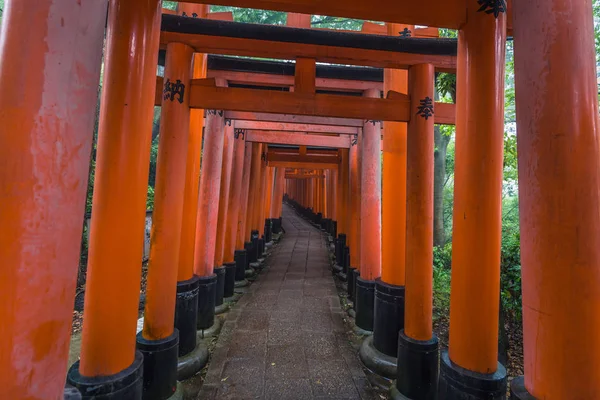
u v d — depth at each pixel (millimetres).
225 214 7219
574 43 1614
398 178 4867
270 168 16047
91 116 1419
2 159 1240
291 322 6355
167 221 3982
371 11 2867
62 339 1364
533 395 1709
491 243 2803
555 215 1623
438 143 10555
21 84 1252
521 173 1776
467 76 2893
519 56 1774
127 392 2811
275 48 4230
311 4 2865
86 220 9062
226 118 6973
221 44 4188
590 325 1591
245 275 9531
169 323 3994
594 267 1594
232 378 4426
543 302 1668
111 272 2822
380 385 4375
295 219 26344
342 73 6902
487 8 2809
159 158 4070
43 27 1274
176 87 4109
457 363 2912
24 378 1258
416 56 4250
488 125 2793
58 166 1302
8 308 1230
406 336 4168
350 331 5992
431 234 4188
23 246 1246
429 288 4145
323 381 4414
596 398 1585
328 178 18656
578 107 1601
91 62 1394
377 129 6047
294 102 4270
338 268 10555
